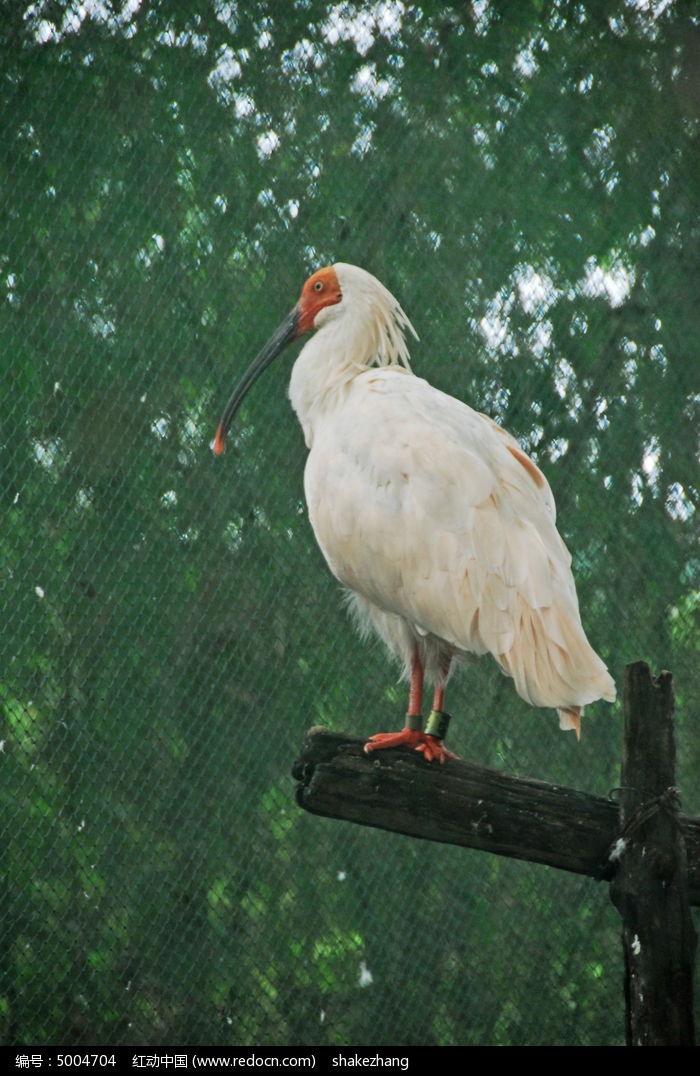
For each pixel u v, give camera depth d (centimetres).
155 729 983
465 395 1071
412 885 1021
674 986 640
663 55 1168
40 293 1008
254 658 1009
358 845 1015
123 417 1008
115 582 988
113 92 1048
